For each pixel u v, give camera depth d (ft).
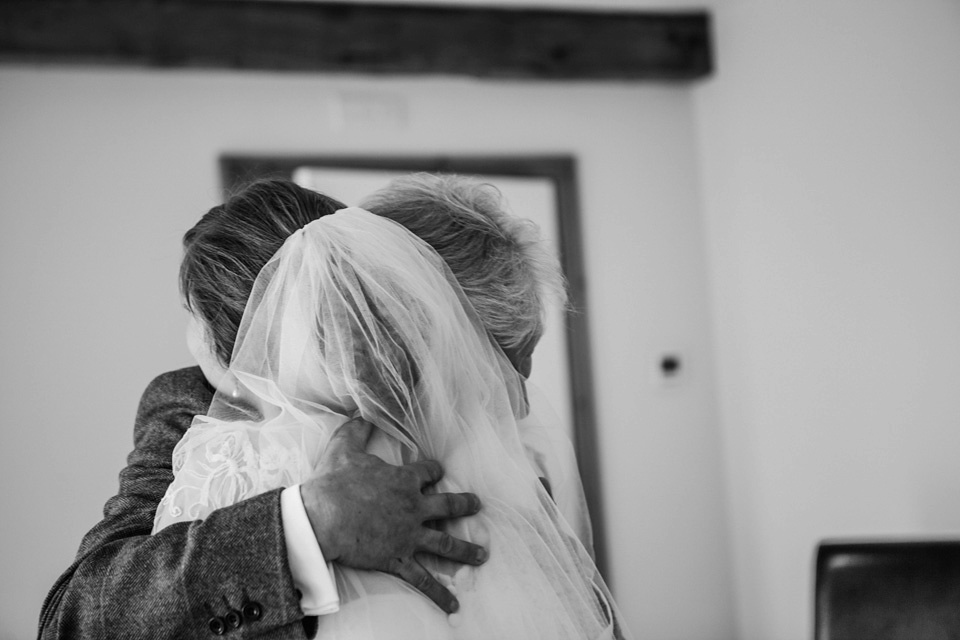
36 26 10.69
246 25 11.35
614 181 13.00
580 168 12.91
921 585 6.28
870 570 6.41
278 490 3.16
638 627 12.46
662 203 13.14
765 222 11.98
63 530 10.75
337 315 3.37
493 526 3.38
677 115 13.25
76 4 10.83
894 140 9.80
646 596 12.55
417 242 3.61
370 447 3.35
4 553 10.59
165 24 11.09
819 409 11.15
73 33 10.80
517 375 3.88
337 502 3.07
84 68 11.22
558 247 12.66
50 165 11.07
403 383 3.39
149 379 11.13
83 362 10.97
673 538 12.75
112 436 10.97
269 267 3.49
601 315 12.77
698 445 12.98
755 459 12.38
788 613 11.78
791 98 11.41
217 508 3.30
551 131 12.84
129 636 3.04
